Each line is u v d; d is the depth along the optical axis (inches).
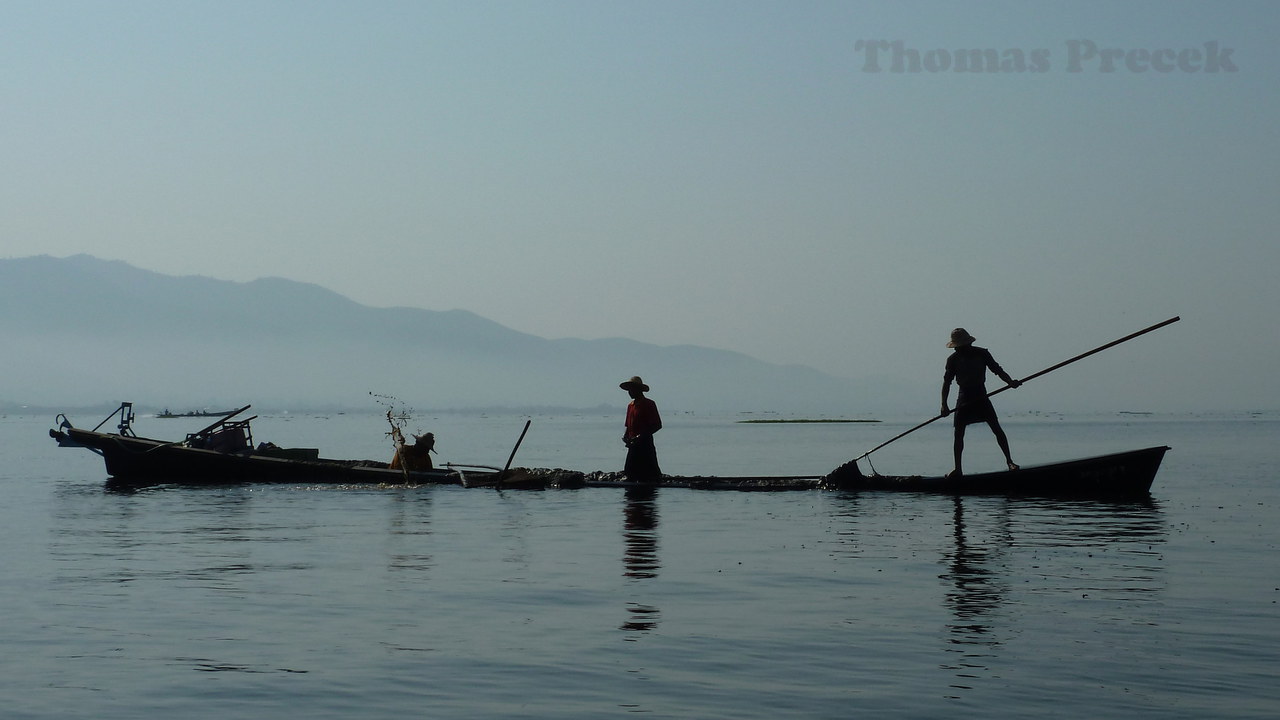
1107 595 377.4
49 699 257.4
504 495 802.8
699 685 269.0
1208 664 284.0
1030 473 745.6
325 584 407.2
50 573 434.0
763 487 820.6
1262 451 1717.5
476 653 300.5
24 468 1249.4
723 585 404.2
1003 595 379.2
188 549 506.6
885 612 352.2
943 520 615.8
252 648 306.3
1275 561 452.4
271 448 979.9
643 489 844.0
